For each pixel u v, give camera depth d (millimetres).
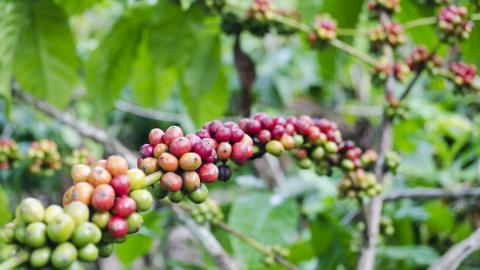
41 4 998
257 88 1691
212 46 1037
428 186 1429
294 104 1990
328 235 1029
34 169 952
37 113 1345
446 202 1278
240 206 985
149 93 1281
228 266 868
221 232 1086
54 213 446
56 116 1086
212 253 872
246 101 1050
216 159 531
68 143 1759
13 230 451
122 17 1076
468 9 894
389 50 863
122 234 456
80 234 438
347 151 710
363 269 732
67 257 431
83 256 443
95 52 1112
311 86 1932
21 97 1129
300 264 1199
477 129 1492
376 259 1090
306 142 659
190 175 495
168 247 1739
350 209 1384
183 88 1122
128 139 2396
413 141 1465
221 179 539
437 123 1495
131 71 1171
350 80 1978
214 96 1115
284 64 1730
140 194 475
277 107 1701
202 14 1001
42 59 1059
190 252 1729
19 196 1741
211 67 1045
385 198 1083
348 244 1020
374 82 857
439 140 1538
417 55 834
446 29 789
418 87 1760
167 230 1470
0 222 828
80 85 1700
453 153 1452
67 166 978
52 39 1048
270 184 1319
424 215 1172
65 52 1066
